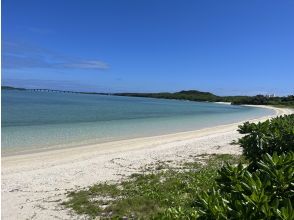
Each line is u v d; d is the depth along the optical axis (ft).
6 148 68.64
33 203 33.50
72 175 45.09
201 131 110.01
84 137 88.94
